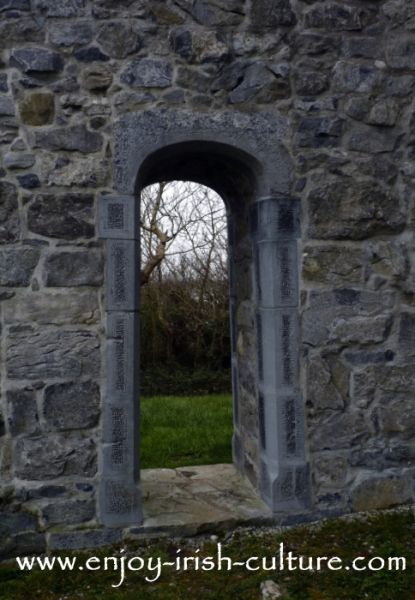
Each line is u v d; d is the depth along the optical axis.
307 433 3.61
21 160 3.37
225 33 3.58
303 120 3.62
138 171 3.47
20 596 2.88
